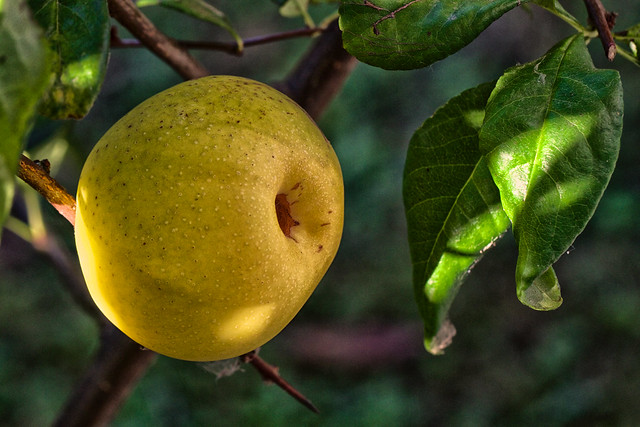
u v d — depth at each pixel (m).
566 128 0.33
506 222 0.37
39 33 0.29
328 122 2.39
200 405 1.76
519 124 0.33
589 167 0.33
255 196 0.34
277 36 0.43
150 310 0.34
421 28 0.34
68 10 0.34
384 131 2.39
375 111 2.44
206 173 0.34
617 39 0.35
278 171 0.35
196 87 0.35
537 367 1.79
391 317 2.11
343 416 1.75
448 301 0.37
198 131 0.34
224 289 0.34
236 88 0.35
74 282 0.50
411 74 2.45
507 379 1.79
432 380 1.86
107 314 0.35
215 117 0.34
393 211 2.24
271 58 2.47
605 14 0.35
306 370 1.95
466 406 1.76
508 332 1.90
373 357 1.95
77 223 0.35
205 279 0.34
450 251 0.37
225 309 0.34
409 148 0.37
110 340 0.47
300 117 0.36
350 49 0.34
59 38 0.34
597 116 0.33
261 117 0.35
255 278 0.34
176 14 2.49
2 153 0.29
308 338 2.02
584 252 1.98
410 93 2.44
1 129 0.29
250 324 0.35
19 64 0.29
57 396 1.77
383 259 2.18
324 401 1.80
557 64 0.34
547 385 1.76
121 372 0.46
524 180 0.33
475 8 0.34
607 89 0.33
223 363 0.40
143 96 2.33
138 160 0.34
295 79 0.44
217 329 0.34
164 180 0.33
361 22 0.34
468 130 0.36
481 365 1.85
